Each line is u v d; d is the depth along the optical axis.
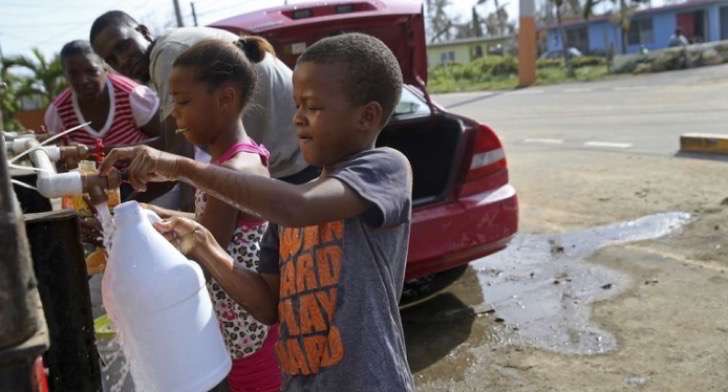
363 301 1.52
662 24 39.25
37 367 1.17
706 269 4.29
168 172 1.46
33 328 1.02
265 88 2.92
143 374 1.46
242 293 1.73
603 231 5.24
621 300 4.03
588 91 18.72
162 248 1.47
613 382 3.19
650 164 7.19
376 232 1.56
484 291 4.41
